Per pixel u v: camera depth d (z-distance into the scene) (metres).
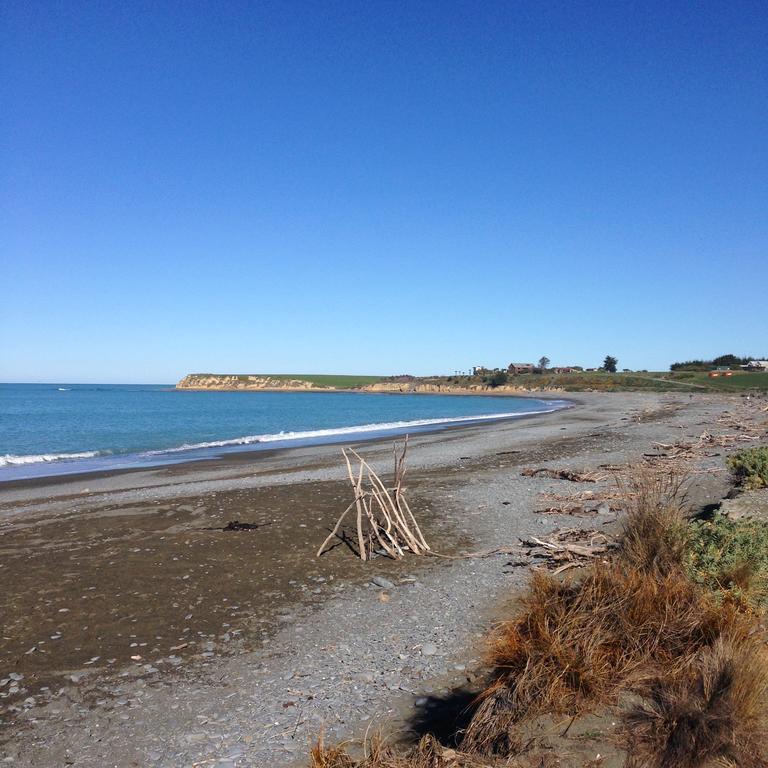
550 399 98.50
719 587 5.27
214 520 10.94
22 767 4.05
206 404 89.56
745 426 26.66
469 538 9.71
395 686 5.02
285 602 7.06
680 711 3.50
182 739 4.34
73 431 40.75
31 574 8.04
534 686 4.10
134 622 6.48
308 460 21.53
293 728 4.45
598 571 5.24
